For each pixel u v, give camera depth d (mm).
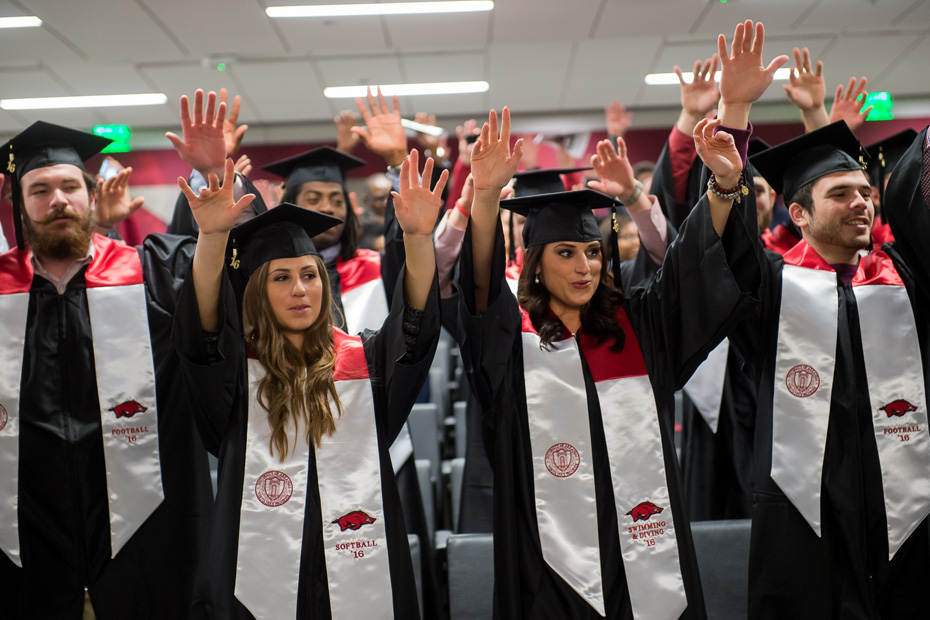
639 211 3844
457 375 6172
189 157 3041
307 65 10039
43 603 2961
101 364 3135
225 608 2492
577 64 10328
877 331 3121
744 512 3879
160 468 3111
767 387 3141
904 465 3018
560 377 2836
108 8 8141
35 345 3100
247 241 2816
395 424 2758
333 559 2574
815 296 3135
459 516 4027
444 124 12422
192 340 2549
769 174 3393
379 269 4473
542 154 12328
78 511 3012
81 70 9930
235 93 10992
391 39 9273
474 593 3055
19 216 3221
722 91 2840
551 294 2914
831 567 2904
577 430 2789
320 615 2547
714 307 2707
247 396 2680
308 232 2918
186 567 3082
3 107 11180
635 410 2803
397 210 2566
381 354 2779
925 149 2984
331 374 2721
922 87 11484
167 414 3162
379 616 2561
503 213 4777
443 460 5211
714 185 2729
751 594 2959
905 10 8742
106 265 3283
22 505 2973
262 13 8438
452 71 10484
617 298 2910
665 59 10156
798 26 9148
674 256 2838
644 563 2670
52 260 3211
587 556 2674
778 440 3037
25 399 3031
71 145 3332
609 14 8680
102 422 3082
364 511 2627
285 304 2709
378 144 4363
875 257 3258
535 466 2771
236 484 2604
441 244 3699
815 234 3184
